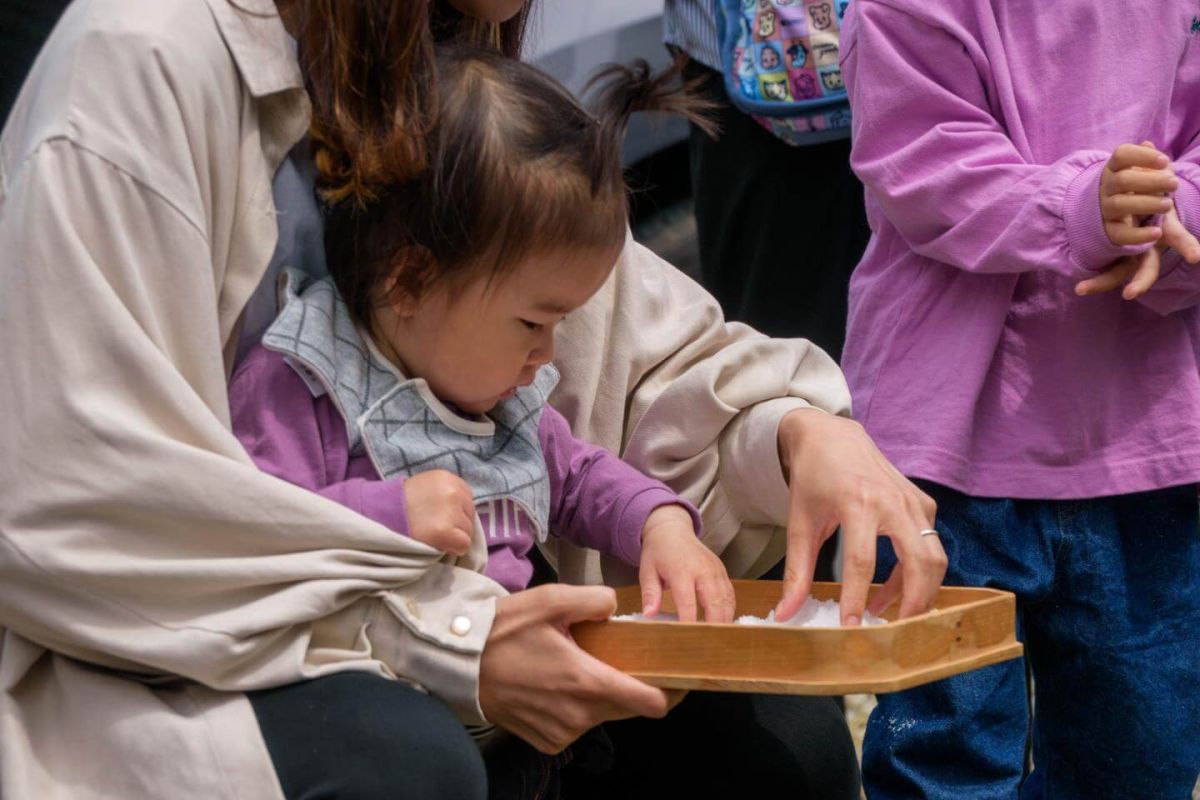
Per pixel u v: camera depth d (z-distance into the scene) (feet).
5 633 4.89
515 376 5.57
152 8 5.03
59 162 4.78
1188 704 7.86
